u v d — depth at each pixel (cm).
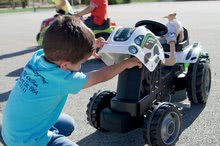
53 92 239
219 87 523
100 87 554
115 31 324
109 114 341
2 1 3195
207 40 936
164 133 331
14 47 956
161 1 3306
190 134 380
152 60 325
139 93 338
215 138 370
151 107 339
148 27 381
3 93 551
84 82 250
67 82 239
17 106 243
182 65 442
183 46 442
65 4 802
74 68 242
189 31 1118
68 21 233
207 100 469
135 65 317
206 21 1395
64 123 295
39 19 1772
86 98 507
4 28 1420
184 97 479
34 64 243
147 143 332
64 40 226
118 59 330
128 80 340
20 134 243
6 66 735
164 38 416
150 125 322
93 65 713
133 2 3309
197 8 2150
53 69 236
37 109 240
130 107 334
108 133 389
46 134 247
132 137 377
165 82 390
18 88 247
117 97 346
